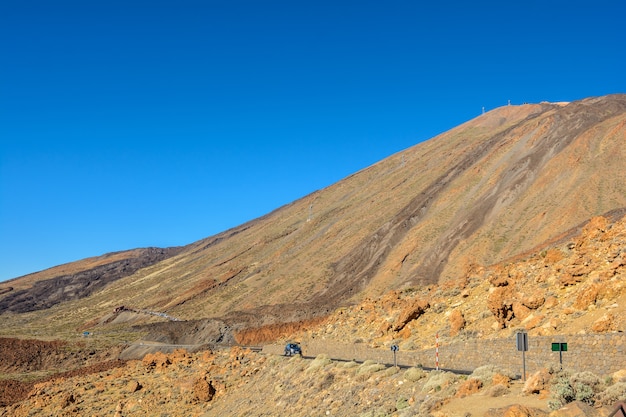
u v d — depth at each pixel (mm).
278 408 31266
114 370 67375
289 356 42688
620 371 15938
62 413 49250
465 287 35750
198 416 40625
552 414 13828
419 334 31547
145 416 43531
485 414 14844
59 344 94688
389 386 24156
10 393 66750
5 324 183875
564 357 18938
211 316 120500
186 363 59531
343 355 35344
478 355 23422
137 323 129500
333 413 25281
